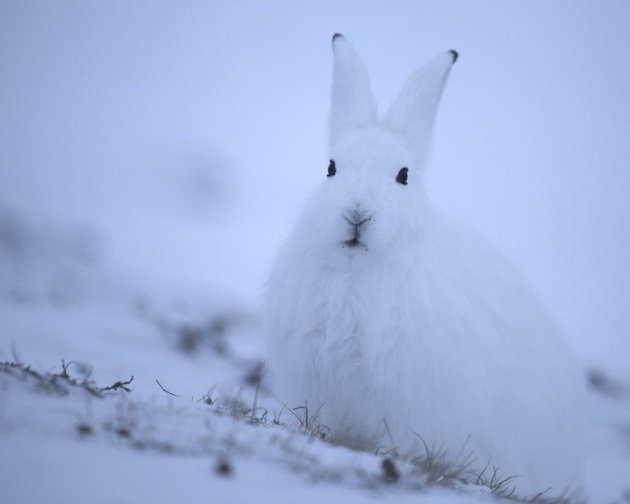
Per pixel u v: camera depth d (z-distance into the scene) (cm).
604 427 5156
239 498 1241
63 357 4428
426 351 2284
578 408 2731
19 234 8631
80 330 5197
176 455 1433
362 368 2367
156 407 1778
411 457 2105
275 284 2519
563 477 2612
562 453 2594
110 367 4406
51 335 4894
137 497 1177
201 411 1864
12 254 7844
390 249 2369
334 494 1383
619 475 3984
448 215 2847
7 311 5431
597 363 6675
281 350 2475
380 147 2555
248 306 7000
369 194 2381
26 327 5000
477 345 2361
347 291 2373
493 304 2517
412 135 2744
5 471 1219
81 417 1539
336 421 2423
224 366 5094
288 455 1568
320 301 2388
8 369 1762
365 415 2381
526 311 2653
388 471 1595
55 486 1177
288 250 2525
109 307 6181
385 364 2295
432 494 1585
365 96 2797
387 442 2344
